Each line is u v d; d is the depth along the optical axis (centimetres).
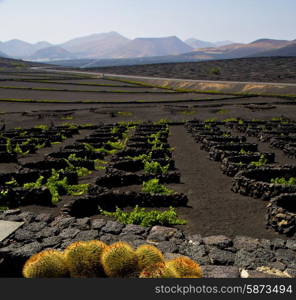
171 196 1461
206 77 13600
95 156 2503
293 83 9962
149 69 18875
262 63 17275
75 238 1017
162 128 3928
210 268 832
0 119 5309
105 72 18562
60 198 1563
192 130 3850
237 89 9656
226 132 3525
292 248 972
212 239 1020
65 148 2748
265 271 833
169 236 1043
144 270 624
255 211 1418
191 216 1350
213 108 6425
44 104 7125
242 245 988
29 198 1472
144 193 1453
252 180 1625
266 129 3791
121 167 2056
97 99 7894
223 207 1465
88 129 4434
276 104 6756
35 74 15250
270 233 1197
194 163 2403
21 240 1005
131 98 8112
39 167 2064
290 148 2564
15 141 3150
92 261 668
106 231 1081
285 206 1342
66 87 10231
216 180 1930
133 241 998
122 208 1419
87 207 1375
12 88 9538
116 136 3484
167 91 9512
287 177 1806
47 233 1052
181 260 648
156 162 2059
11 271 894
